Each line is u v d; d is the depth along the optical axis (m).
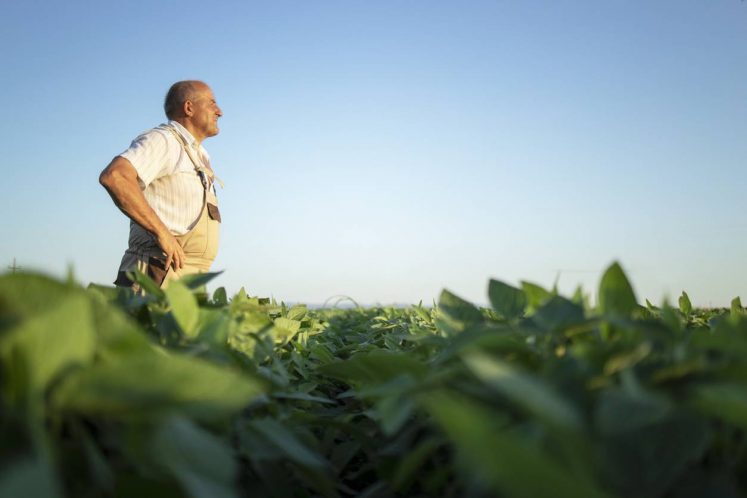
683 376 0.68
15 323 0.60
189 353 0.95
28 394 0.53
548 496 0.43
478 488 0.63
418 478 0.95
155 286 1.21
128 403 0.59
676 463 0.58
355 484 1.31
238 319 1.31
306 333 2.29
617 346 0.80
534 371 0.87
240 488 0.96
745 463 0.65
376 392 0.89
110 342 0.66
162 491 0.63
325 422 1.19
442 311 1.19
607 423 0.60
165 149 4.27
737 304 1.81
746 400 0.56
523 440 0.62
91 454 0.60
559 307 0.91
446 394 0.75
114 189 3.92
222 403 0.61
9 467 0.49
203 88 4.80
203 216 4.57
